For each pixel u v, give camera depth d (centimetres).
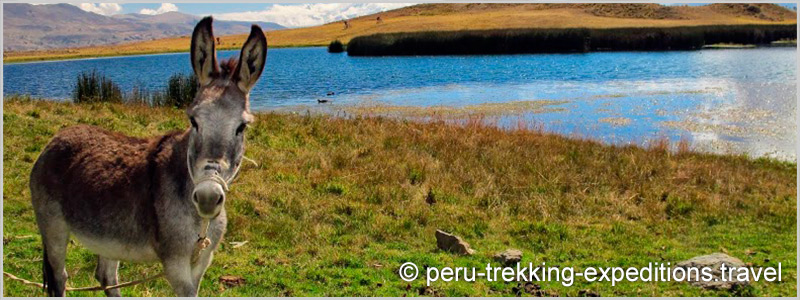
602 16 10369
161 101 2028
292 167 1080
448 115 2395
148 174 412
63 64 7388
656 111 2422
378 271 700
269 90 3584
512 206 952
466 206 947
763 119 2173
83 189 427
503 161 1175
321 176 1036
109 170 426
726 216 934
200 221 402
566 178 1080
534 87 3484
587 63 5253
